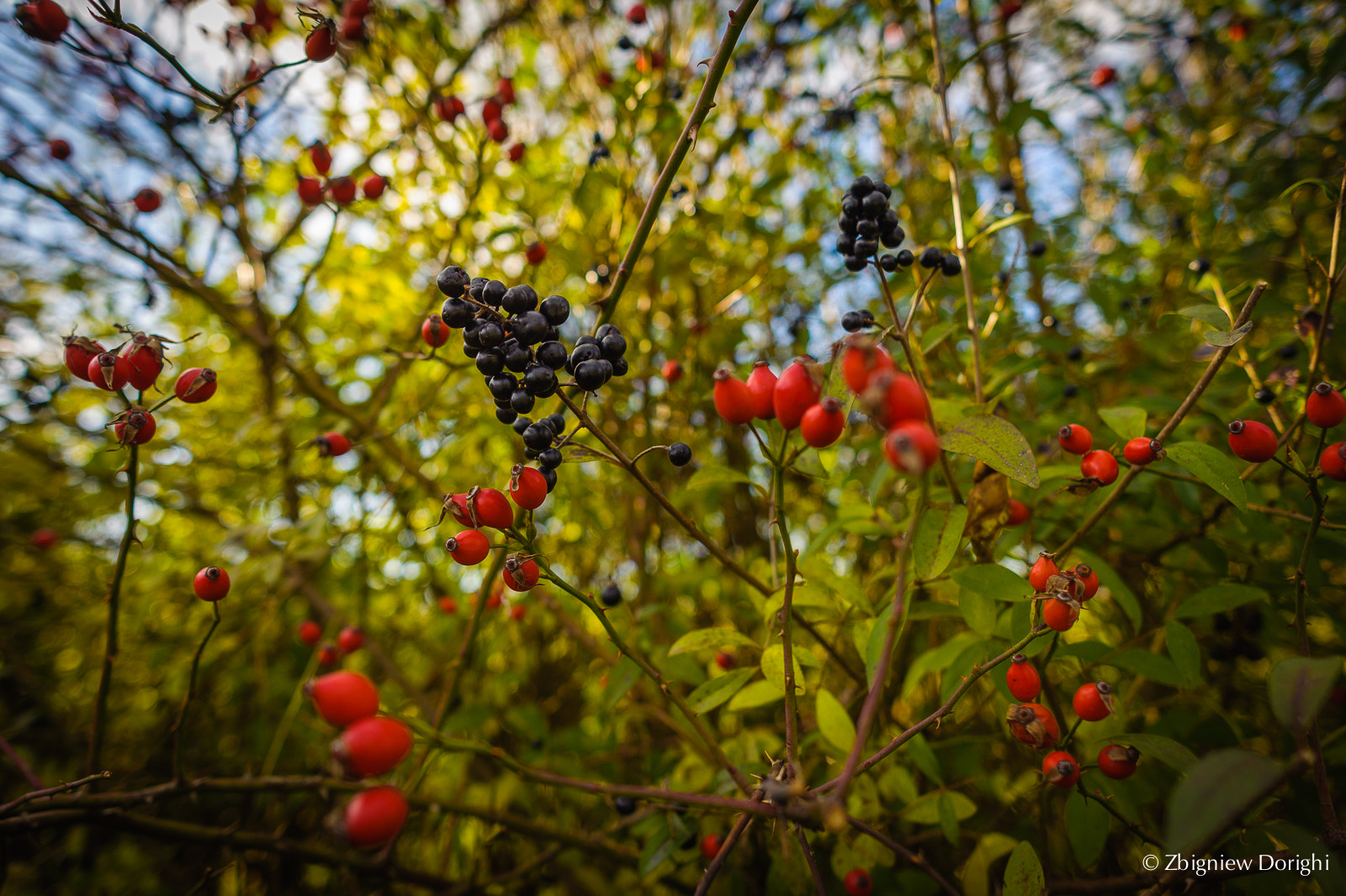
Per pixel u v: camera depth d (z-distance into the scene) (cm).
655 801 226
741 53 415
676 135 335
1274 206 323
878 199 172
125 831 231
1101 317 361
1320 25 360
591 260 376
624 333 401
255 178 354
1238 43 404
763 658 177
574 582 439
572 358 156
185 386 181
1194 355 313
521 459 370
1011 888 156
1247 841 179
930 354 297
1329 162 318
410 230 372
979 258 319
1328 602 271
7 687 429
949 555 173
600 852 279
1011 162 433
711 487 370
